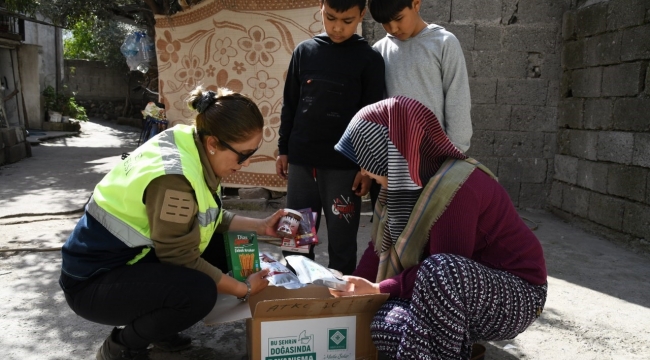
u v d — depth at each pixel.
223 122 2.07
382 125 2.15
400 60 3.03
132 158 2.15
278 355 2.19
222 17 5.87
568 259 4.38
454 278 2.02
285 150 3.29
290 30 5.66
